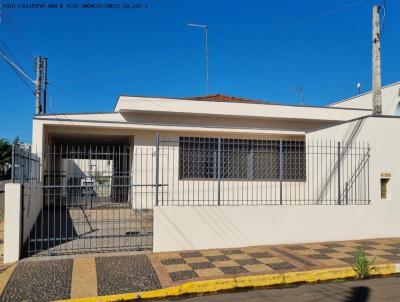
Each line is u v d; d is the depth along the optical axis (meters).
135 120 14.12
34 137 13.13
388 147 9.53
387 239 9.24
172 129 13.98
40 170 12.53
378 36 11.00
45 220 11.92
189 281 6.04
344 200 10.22
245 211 8.53
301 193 12.80
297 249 8.22
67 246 8.37
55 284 5.97
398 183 9.55
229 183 13.25
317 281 6.45
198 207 8.26
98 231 10.10
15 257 7.23
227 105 14.60
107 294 5.58
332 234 9.06
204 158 13.82
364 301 5.36
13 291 5.68
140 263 7.11
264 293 5.85
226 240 8.38
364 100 18.59
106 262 7.15
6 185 7.28
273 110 14.86
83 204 13.73
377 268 6.80
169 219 8.07
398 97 16.30
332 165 10.81
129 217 12.66
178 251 8.05
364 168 9.57
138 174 14.07
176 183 13.88
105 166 19.72
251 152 13.33
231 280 6.06
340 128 10.70
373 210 9.34
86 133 14.45
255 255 7.70
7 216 7.27
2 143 45.66
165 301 5.55
